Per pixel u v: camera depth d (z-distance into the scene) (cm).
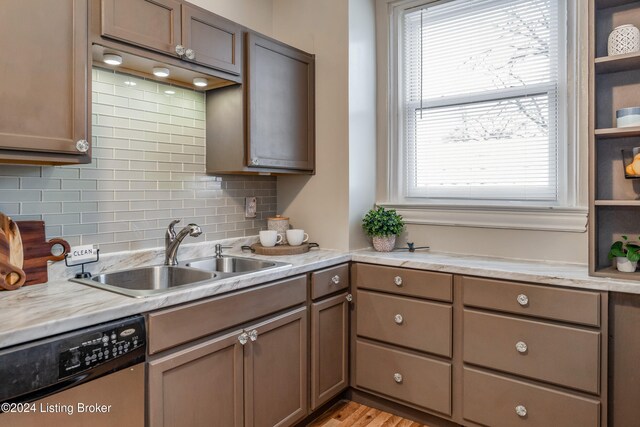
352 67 253
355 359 238
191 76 203
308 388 212
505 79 238
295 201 273
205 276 184
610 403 170
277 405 191
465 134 252
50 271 169
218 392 163
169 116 217
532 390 184
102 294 144
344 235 251
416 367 216
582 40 214
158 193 212
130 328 132
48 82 142
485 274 195
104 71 189
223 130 225
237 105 217
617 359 168
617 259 182
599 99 200
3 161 149
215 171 230
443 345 207
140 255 201
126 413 132
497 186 242
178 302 147
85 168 183
